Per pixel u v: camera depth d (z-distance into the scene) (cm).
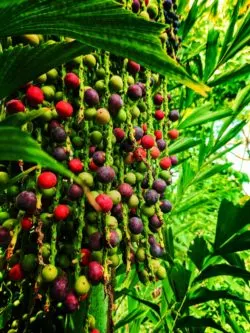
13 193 23
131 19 15
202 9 58
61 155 22
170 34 33
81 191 22
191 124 47
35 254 23
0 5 14
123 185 24
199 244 37
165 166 29
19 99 22
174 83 50
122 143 26
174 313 38
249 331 74
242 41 45
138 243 26
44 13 15
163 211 28
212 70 47
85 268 23
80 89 23
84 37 16
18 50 17
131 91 26
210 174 48
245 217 35
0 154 13
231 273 35
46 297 22
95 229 23
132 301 45
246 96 47
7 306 26
